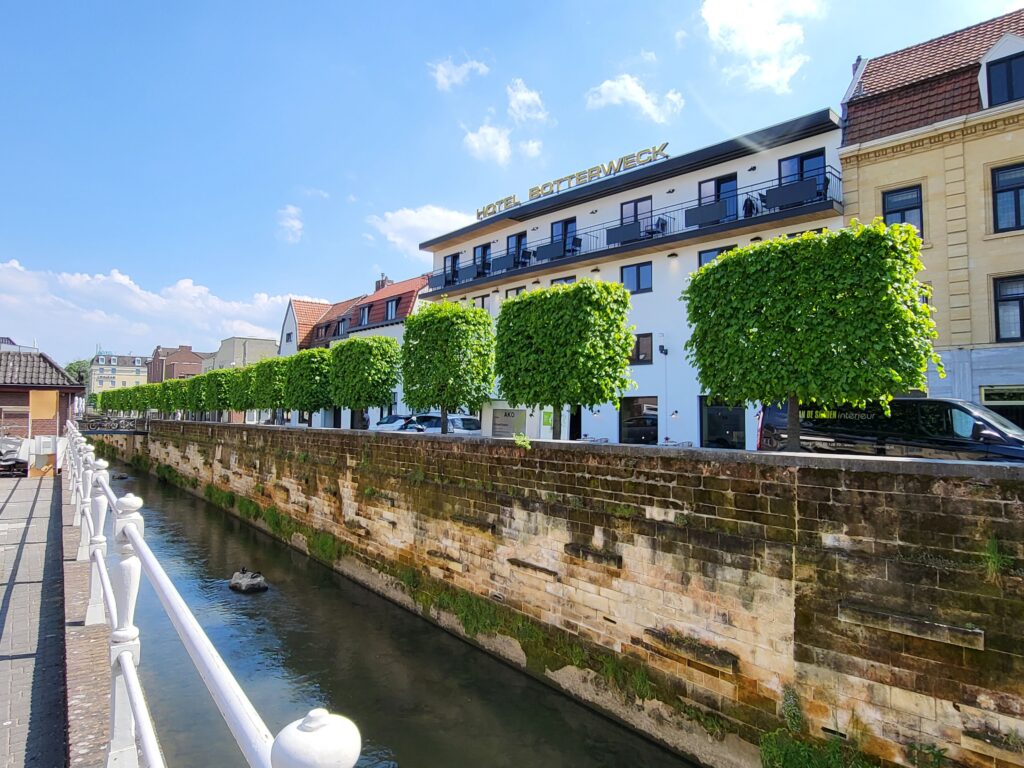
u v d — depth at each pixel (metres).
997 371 15.04
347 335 39.06
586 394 11.88
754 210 19.52
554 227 26.62
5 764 3.32
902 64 18.12
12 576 7.11
